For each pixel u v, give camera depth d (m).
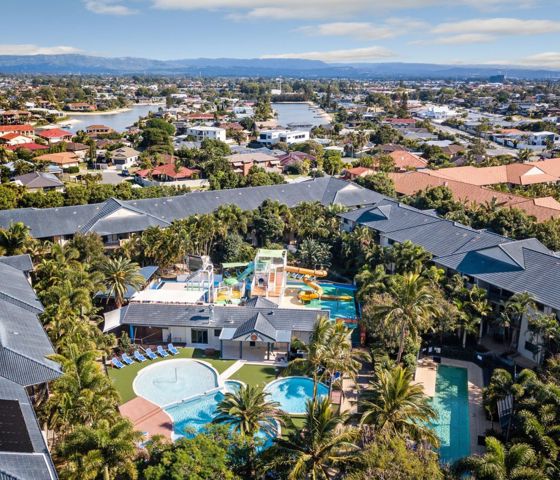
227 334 65.06
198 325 67.38
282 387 58.97
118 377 60.72
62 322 55.97
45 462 34.28
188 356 65.88
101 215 93.44
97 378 43.88
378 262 80.69
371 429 40.69
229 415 44.16
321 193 116.31
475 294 65.44
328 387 58.69
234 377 60.88
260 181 140.00
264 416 43.94
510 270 69.50
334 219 99.06
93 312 65.75
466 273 72.94
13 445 35.41
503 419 49.28
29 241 79.38
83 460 35.19
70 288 60.53
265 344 67.69
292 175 178.12
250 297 78.81
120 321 68.06
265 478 40.09
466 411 54.66
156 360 64.75
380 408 41.25
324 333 53.31
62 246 84.56
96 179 155.88
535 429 37.72
